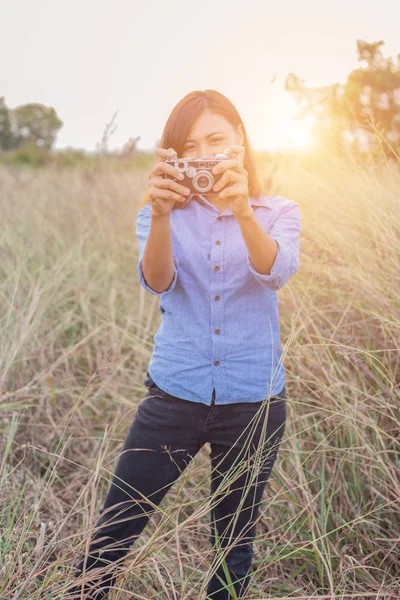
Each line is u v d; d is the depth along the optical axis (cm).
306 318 272
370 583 206
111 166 605
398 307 251
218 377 175
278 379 182
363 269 266
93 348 372
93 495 183
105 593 181
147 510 185
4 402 298
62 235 505
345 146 310
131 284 446
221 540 184
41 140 1568
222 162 160
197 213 182
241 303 178
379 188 278
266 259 167
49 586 175
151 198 162
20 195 611
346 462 242
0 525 208
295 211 188
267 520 238
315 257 271
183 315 180
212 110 183
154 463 181
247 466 178
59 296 396
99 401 329
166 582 207
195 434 180
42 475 282
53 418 317
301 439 245
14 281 399
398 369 254
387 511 221
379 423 246
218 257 176
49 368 334
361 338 266
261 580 219
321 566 210
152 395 182
